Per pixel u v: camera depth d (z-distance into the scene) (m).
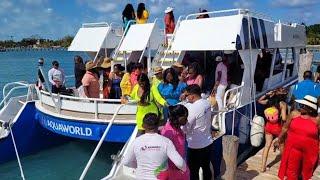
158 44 11.07
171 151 4.27
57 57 83.12
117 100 7.77
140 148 4.30
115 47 11.74
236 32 8.00
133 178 5.92
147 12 11.41
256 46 8.88
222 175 6.46
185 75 7.98
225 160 6.34
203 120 5.65
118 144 10.24
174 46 8.68
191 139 5.67
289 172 5.81
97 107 7.99
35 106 9.55
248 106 8.80
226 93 7.96
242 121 8.51
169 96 6.73
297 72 13.41
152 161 4.26
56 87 9.77
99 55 11.66
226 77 8.59
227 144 6.27
